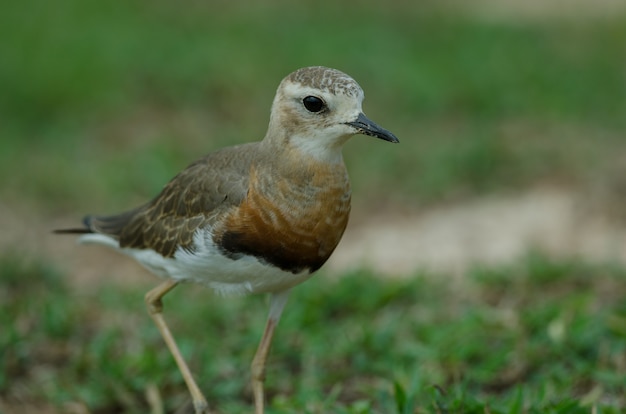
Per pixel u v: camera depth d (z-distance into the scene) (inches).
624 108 1001.5
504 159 882.1
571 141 921.5
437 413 446.9
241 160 446.9
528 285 638.5
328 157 434.0
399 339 566.9
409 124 990.4
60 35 1203.2
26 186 871.1
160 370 530.0
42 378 549.6
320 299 616.1
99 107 1033.5
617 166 850.8
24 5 1322.6
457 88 1044.5
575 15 1376.7
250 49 1158.3
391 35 1252.5
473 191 848.9
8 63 1095.0
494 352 530.6
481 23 1337.4
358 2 1472.7
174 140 949.2
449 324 573.6
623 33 1261.1
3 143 943.0
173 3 1422.2
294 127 430.6
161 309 484.4
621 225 749.3
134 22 1288.1
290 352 556.7
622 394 487.5
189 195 454.6
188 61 1115.3
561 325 536.4
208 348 559.5
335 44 1185.4
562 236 740.0
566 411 442.3
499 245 735.7
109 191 861.8
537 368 521.7
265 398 523.2
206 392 518.9
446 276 668.1
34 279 690.8
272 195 427.8
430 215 812.0
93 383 524.7
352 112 426.3
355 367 537.6
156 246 471.5
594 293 607.5
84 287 697.0
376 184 865.5
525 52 1172.5
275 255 432.1
